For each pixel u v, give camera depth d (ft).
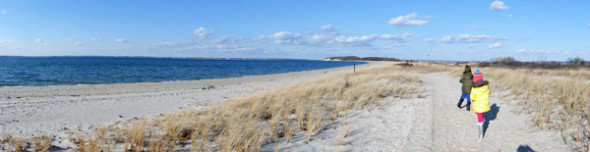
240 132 20.66
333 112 28.19
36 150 17.84
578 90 27.35
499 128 19.84
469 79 24.76
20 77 103.09
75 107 37.52
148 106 38.81
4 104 38.93
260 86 70.90
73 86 71.15
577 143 15.42
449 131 19.72
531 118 21.22
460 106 26.68
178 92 58.13
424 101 31.30
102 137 20.59
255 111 28.22
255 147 17.69
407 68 119.44
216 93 55.11
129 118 30.37
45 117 30.66
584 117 19.38
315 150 17.35
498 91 35.09
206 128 21.71
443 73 87.20
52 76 109.81
